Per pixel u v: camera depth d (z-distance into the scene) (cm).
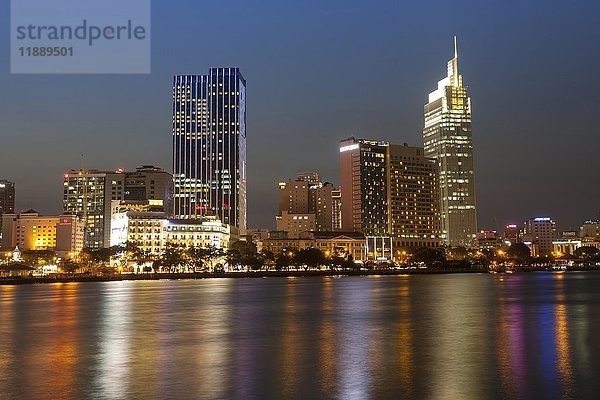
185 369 6619
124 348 8106
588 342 8444
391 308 14025
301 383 5919
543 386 5750
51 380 6094
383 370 6512
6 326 10688
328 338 8981
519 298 17325
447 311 13225
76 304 15788
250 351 7812
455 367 6656
